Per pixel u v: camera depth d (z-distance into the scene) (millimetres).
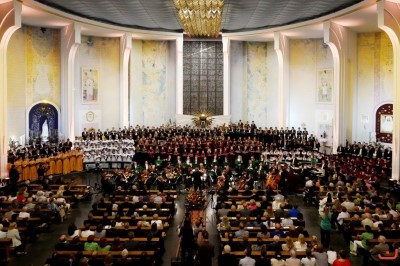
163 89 46156
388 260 14734
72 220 22672
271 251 15094
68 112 38312
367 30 38531
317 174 29359
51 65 38625
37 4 31406
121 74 43094
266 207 20938
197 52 46812
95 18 38469
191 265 16094
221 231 17688
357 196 22109
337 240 19969
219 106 46844
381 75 38250
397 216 19016
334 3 32250
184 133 40000
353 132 39562
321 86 43125
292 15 37031
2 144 28938
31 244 19188
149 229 17312
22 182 30109
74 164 34688
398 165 28859
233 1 31906
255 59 46438
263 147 37531
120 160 36719
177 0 25531
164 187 27656
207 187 29594
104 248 15156
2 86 28938
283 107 43531
